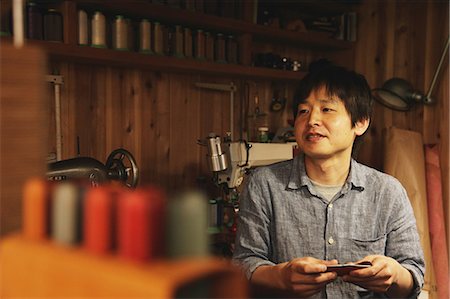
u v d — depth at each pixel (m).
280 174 1.67
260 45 3.75
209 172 3.52
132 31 2.88
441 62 3.25
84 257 0.61
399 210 1.61
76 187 0.69
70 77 2.88
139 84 3.17
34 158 0.77
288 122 3.71
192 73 3.34
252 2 3.35
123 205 0.60
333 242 1.58
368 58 3.85
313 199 1.60
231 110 3.52
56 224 0.67
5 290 0.68
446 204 3.32
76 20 2.57
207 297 0.60
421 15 3.55
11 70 0.74
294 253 1.61
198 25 3.14
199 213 0.60
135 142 3.17
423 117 3.48
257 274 1.43
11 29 2.33
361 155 3.73
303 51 4.01
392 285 1.44
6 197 0.74
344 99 1.57
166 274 0.55
